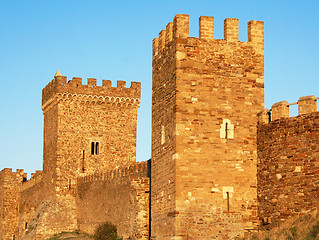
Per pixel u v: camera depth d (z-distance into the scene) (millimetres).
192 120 46719
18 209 102750
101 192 74250
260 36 49094
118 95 87625
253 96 48094
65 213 82125
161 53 50812
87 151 85562
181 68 47188
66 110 85438
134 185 59188
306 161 43375
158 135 50344
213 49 47969
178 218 45406
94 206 76312
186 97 46938
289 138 44750
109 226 67500
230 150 46969
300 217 42906
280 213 44688
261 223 46188
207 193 46094
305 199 43062
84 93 86125
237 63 48250
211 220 45812
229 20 48688
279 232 42781
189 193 45844
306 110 44156
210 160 46531
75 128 85500
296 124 44438
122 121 87875
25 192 99250
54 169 84438
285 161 44812
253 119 47812
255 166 47250
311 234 40469
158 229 49062
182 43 47531
